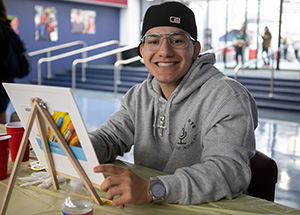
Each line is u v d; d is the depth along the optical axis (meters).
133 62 12.12
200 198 1.11
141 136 1.64
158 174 1.44
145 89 1.67
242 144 1.24
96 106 7.32
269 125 5.73
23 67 3.05
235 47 11.62
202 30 12.71
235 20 11.79
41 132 1.16
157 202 1.12
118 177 1.04
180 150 1.50
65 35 12.34
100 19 13.32
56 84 10.92
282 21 10.91
